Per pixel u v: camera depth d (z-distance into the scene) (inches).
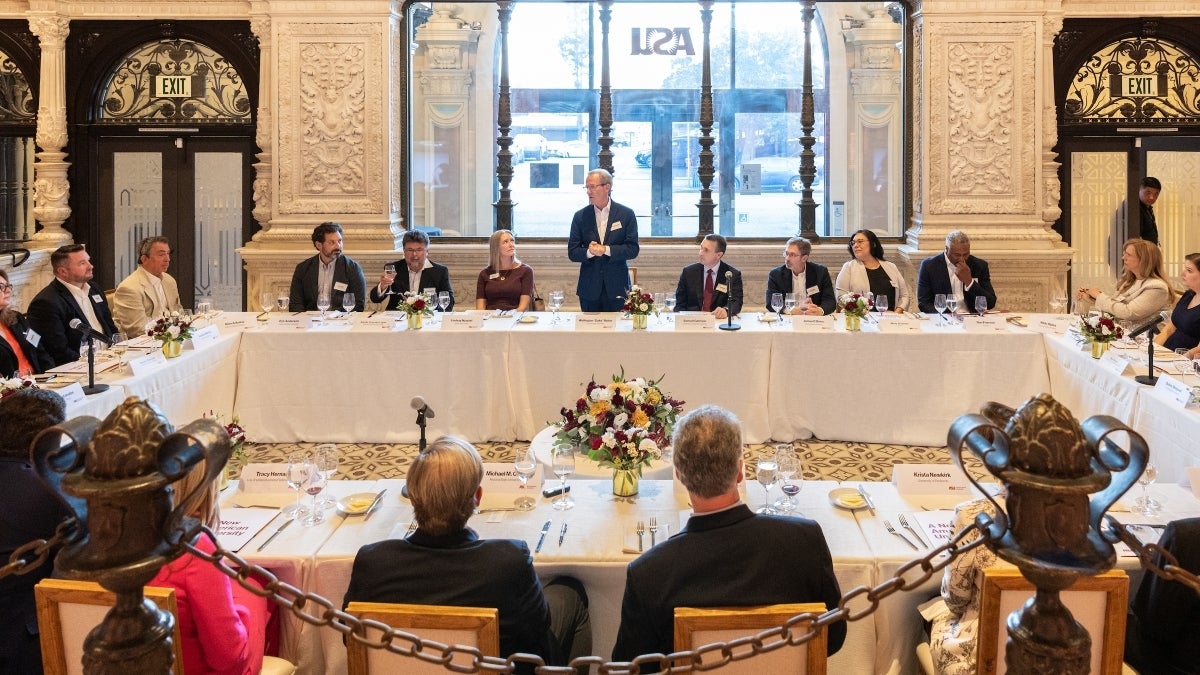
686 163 361.1
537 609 96.7
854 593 57.9
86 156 339.0
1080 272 343.9
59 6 328.8
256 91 338.0
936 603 113.6
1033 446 43.6
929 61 324.8
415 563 94.6
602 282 276.1
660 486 140.5
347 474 215.2
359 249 325.4
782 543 92.5
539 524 125.0
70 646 86.0
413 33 347.3
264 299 251.4
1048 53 326.0
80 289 233.3
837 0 338.3
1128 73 335.6
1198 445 163.0
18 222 346.0
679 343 231.3
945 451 229.9
